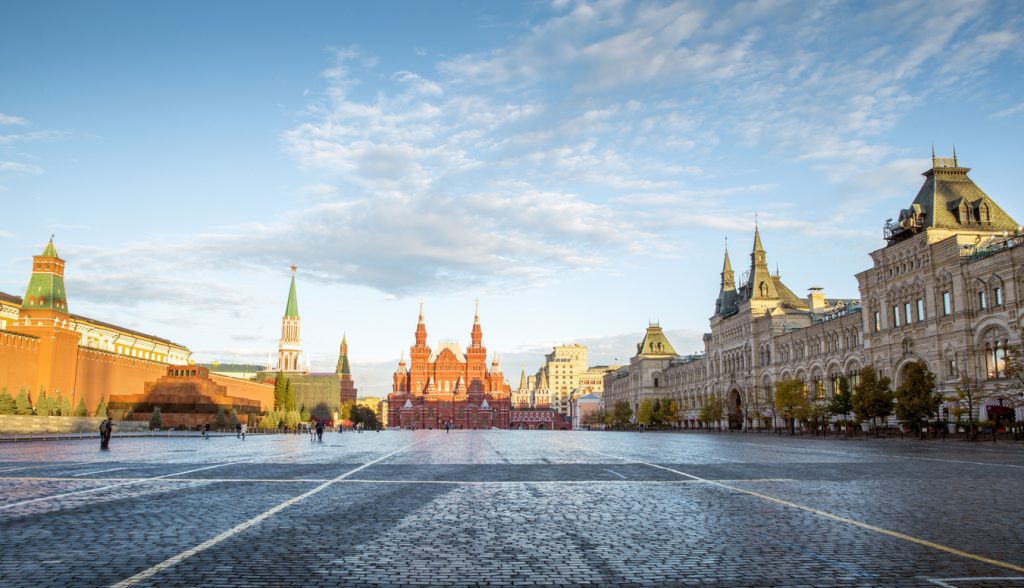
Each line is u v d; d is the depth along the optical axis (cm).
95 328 13125
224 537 1428
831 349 9044
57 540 1381
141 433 8906
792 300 12344
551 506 1914
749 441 7031
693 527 1569
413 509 1847
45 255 10894
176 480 2572
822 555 1279
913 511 1794
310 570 1161
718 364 12925
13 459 3728
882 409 6919
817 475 2819
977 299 6366
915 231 7306
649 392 17038
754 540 1416
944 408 6550
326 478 2720
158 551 1289
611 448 5600
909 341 7250
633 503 1977
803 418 8569
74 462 3538
